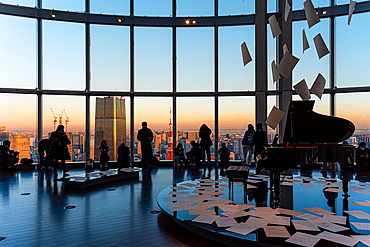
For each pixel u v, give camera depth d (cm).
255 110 904
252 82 915
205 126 785
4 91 816
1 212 373
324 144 470
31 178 653
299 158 380
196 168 825
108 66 915
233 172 409
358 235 248
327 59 863
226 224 282
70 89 890
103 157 814
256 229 266
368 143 815
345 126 434
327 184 506
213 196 410
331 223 282
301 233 254
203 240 275
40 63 861
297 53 891
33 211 378
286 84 859
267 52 913
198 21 894
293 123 452
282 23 865
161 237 283
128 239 278
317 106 867
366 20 827
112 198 452
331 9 816
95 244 265
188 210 335
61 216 355
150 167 811
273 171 395
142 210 383
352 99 834
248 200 385
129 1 903
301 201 377
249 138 793
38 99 855
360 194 420
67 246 261
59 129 622
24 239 278
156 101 927
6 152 777
